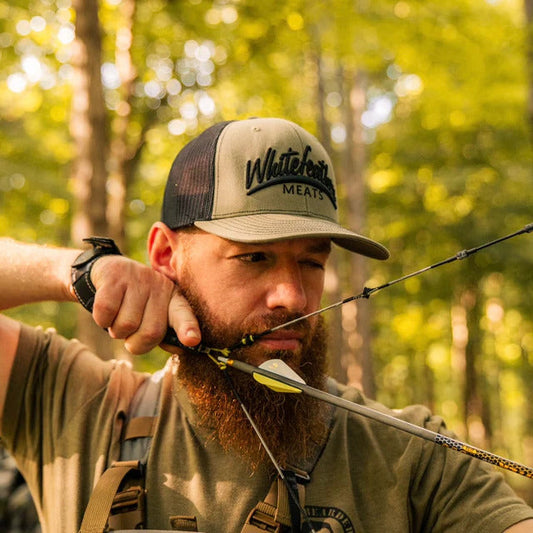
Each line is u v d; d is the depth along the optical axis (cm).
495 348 1589
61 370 156
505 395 2023
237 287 138
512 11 850
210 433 142
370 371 980
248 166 142
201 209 143
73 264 145
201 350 140
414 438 146
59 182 910
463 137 1021
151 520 136
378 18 702
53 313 1010
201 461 140
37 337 162
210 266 140
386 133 1117
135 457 143
